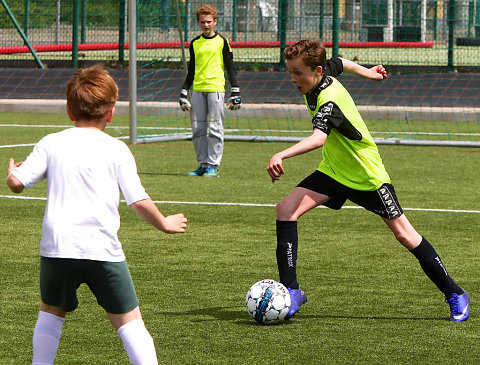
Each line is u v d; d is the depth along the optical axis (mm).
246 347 6953
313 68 7453
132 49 21422
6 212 13109
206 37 16609
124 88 30656
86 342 7051
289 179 16891
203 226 12211
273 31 32656
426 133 24781
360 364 6551
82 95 5562
